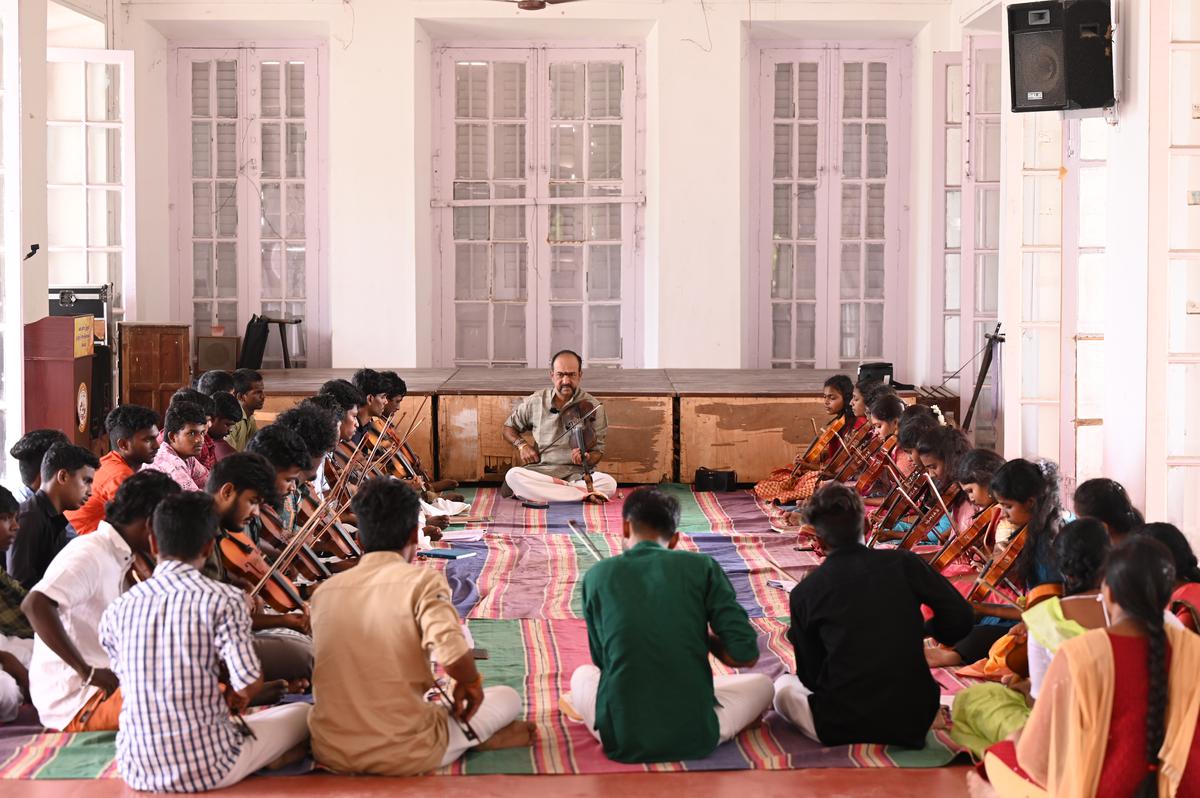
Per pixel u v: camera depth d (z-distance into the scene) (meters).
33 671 4.15
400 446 7.56
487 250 12.03
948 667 4.64
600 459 8.69
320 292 11.97
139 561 4.14
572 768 3.82
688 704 3.84
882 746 3.94
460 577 6.08
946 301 11.20
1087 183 7.50
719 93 11.38
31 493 5.08
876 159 11.94
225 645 3.53
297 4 11.21
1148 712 2.91
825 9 11.25
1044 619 3.34
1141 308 6.63
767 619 5.39
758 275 12.03
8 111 7.86
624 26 11.46
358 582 3.77
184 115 11.77
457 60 11.82
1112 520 4.21
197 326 11.98
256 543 4.91
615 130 11.89
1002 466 4.57
